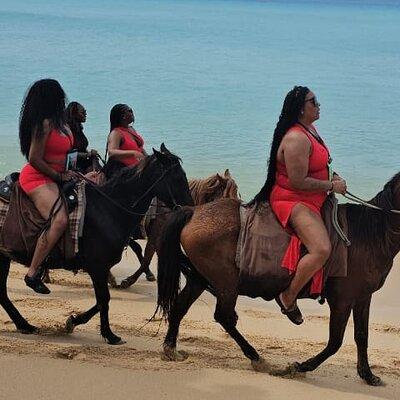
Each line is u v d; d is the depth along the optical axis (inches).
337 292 354.0
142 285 565.6
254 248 347.3
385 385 364.2
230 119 1295.5
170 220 361.1
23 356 364.8
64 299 506.6
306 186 343.9
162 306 362.0
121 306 503.5
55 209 388.8
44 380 334.3
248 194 860.6
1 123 1197.7
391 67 2245.3
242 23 4574.3
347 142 1155.9
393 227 353.4
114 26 3777.1
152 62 2151.8
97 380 337.4
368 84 1833.2
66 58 2174.0
